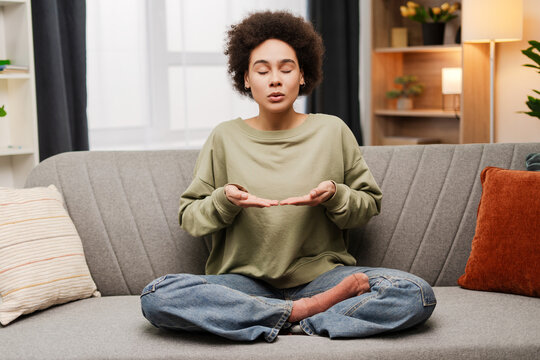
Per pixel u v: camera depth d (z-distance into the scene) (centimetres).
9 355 139
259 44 173
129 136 340
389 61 427
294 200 160
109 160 203
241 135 179
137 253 193
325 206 170
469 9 342
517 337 142
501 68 386
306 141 177
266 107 172
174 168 204
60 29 303
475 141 377
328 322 145
